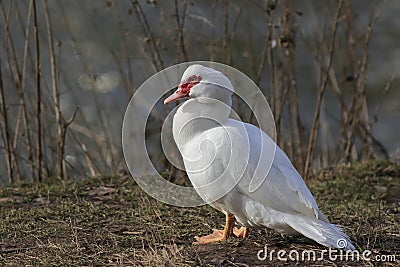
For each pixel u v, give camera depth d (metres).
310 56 22.58
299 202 7.66
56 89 12.12
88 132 13.49
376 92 21.64
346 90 14.62
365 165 12.10
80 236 8.74
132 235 8.77
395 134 19.45
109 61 20.09
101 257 7.94
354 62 13.58
